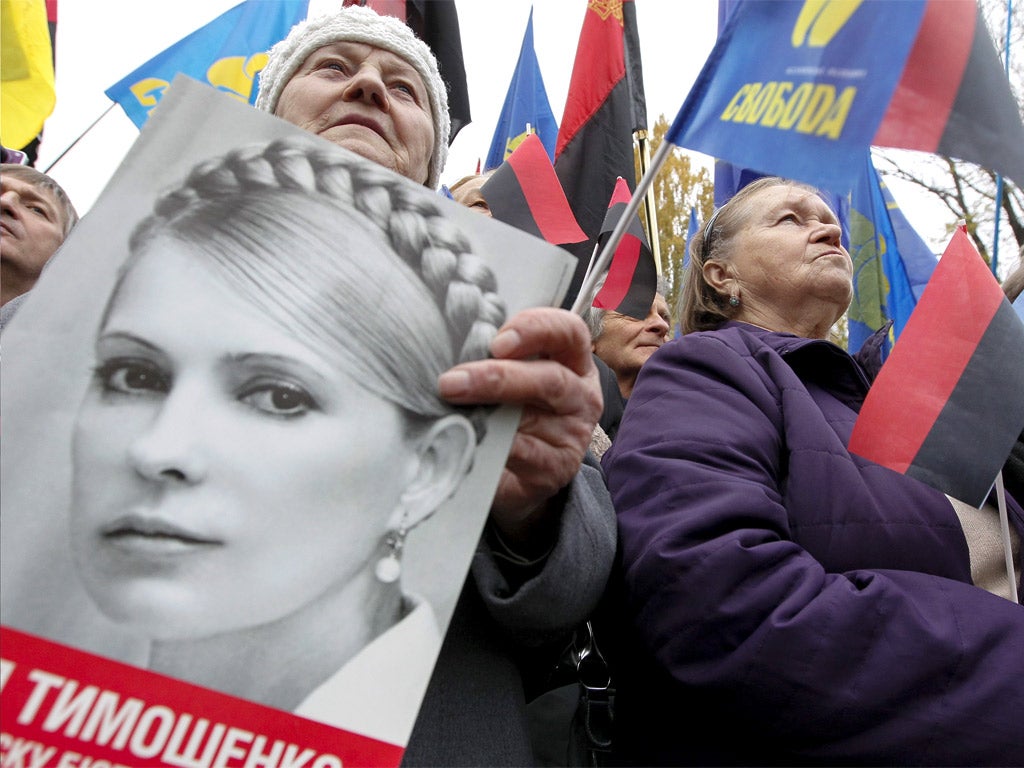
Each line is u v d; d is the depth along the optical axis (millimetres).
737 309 1806
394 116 1426
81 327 703
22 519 646
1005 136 821
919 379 1258
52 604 629
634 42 3641
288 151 790
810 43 850
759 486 1117
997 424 1248
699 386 1319
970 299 1323
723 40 928
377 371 747
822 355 1435
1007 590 1276
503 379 744
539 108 3850
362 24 1543
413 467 732
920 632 960
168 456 684
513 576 984
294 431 714
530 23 3941
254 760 625
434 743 905
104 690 614
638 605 1049
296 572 681
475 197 2488
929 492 1220
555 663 1083
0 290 2111
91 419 682
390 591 694
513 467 852
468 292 787
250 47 3152
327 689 656
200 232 749
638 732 1124
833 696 924
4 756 584
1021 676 940
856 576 1057
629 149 3031
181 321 722
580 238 2113
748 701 957
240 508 686
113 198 740
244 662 648
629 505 1147
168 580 655
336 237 776
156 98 3025
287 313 744
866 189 4211
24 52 2826
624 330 2627
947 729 909
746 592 989
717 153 880
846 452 1229
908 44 788
